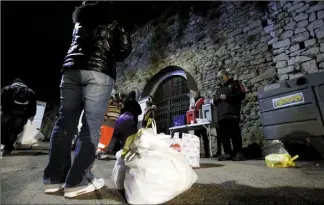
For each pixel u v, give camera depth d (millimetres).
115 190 1454
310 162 2807
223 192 1364
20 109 3926
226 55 5371
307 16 4031
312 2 4000
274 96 3455
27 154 4051
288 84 3348
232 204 1141
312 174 1958
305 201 1166
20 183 1725
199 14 6477
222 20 5738
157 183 1153
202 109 4445
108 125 3539
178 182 1214
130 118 3715
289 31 4242
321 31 3805
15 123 3887
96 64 1431
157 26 7883
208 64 5734
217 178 1830
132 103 3945
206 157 4426
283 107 3314
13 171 2307
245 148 4391
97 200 1238
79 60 1424
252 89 4645
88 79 1423
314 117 2969
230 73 5145
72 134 1479
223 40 5555
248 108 4598
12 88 3918
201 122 4215
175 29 7133
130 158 1288
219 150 4371
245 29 5141
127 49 1620
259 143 4230
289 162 2428
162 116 7016
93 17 1515
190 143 2469
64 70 1492
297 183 1602
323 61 3691
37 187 1573
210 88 5492
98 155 3506
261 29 4809
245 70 4875
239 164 2814
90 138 1378
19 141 4668
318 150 2953
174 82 6930
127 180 1266
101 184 1509
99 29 1507
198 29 6359
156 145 1280
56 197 1305
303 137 3074
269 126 3484
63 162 1446
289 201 1173
